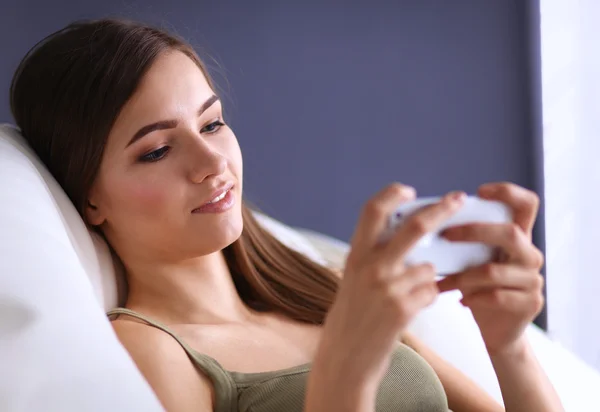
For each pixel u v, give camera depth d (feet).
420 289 2.44
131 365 2.91
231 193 4.07
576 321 8.20
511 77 8.69
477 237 2.64
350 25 8.49
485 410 4.48
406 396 3.92
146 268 4.20
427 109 8.70
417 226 2.35
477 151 8.79
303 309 4.55
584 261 8.07
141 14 7.93
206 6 8.16
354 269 2.47
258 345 4.11
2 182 3.39
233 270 4.59
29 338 2.72
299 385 3.78
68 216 3.90
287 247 4.81
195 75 4.07
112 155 3.97
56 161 4.16
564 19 7.99
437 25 8.60
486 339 3.31
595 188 7.86
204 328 4.11
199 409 3.71
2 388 2.60
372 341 2.47
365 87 8.59
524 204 2.77
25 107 4.23
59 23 7.70
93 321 2.94
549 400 3.42
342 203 8.70
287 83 8.45
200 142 3.94
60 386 2.67
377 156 8.70
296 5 8.38
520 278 2.73
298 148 8.55
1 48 7.56
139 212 4.00
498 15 8.61
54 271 2.99
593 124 7.81
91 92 3.94
